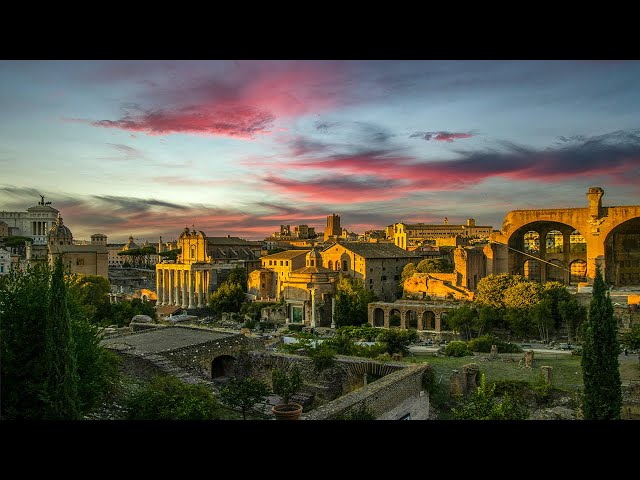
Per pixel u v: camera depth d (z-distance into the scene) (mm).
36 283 24422
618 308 83188
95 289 84688
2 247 127062
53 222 151500
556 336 88250
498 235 127000
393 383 31062
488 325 89625
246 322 119000
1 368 21688
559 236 197125
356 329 87625
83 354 24953
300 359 38562
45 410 20594
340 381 37469
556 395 48219
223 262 181250
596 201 115812
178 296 164375
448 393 49875
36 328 22766
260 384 28500
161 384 26859
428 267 132000
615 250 129250
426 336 97000
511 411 26500
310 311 121250
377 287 136875
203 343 37938
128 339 40156
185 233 182625
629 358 61969
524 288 88438
